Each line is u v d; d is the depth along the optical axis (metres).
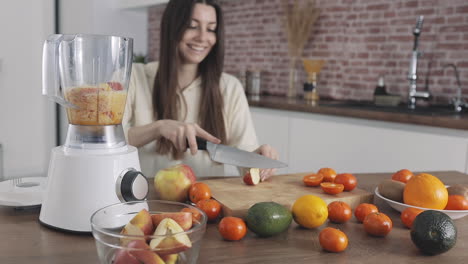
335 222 0.97
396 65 3.04
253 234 0.89
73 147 0.90
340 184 1.13
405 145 2.32
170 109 1.79
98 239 0.66
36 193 1.03
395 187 1.05
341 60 3.38
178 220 0.72
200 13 1.69
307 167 2.85
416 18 2.90
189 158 1.78
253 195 1.09
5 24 3.27
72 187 0.88
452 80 2.75
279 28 3.72
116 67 0.92
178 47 1.76
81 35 0.88
